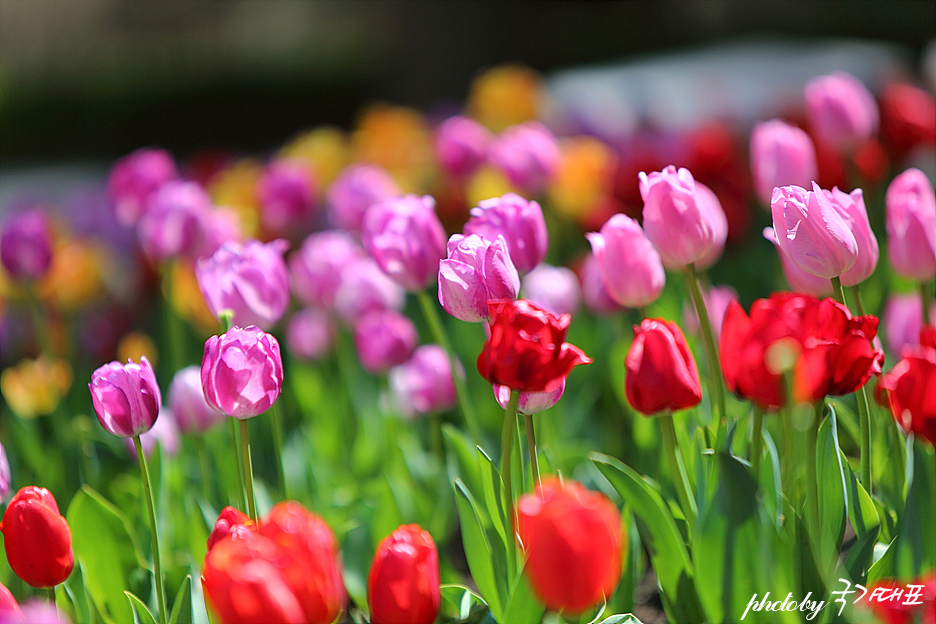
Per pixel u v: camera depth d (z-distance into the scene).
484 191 3.60
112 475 2.60
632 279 2.30
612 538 2.04
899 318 2.46
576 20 16.94
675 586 2.23
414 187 4.28
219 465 2.56
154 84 19.36
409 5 11.04
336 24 22.69
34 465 2.63
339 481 2.66
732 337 2.17
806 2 15.84
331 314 2.73
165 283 2.82
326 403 2.72
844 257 2.23
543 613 2.18
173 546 2.47
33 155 17.73
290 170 3.47
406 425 2.71
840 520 2.24
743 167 3.90
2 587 2.15
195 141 18.14
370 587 2.14
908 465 2.25
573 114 4.77
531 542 2.05
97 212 4.12
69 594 2.32
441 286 2.25
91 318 3.73
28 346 3.55
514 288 2.24
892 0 14.38
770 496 2.26
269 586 2.05
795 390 2.15
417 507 2.53
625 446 2.65
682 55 7.72
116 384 2.23
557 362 2.17
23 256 2.75
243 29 23.61
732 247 3.26
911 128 3.26
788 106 4.47
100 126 17.91
